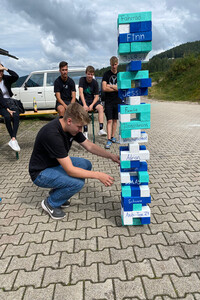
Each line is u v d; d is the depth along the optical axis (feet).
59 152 7.34
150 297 5.43
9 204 9.88
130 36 6.59
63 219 8.64
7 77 15.53
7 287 5.83
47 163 8.11
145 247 7.04
